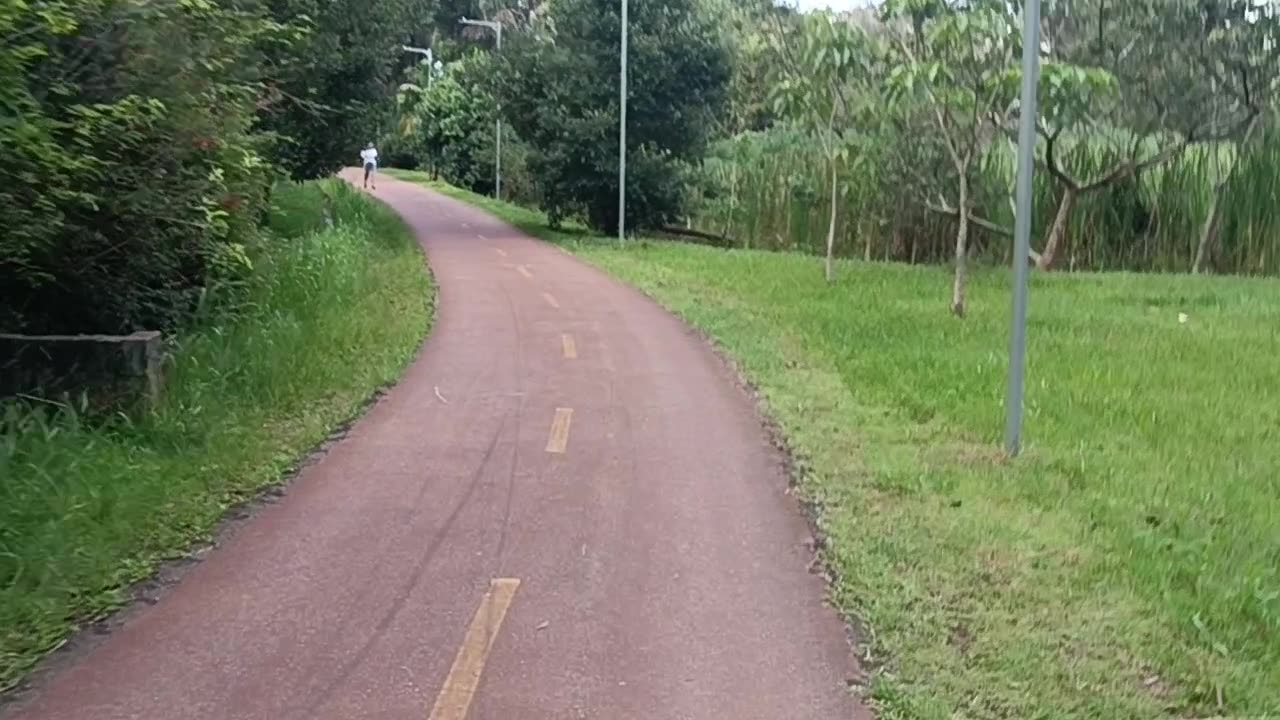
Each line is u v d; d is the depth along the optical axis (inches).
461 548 246.2
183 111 328.5
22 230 282.2
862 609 211.2
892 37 703.7
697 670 188.5
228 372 365.4
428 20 1174.3
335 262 605.0
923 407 372.8
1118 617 206.2
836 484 290.0
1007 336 526.3
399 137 2662.4
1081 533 252.8
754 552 244.1
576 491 287.1
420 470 304.8
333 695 179.9
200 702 177.3
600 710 175.2
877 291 701.3
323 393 386.0
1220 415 372.8
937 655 191.2
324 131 890.7
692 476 300.5
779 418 361.4
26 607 203.8
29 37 266.4
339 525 260.5
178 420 314.8
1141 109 970.1
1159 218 1021.2
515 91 1184.8
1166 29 962.7
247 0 474.0
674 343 508.7
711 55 1175.0
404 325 528.4
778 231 1173.1
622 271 800.3
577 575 230.8
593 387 412.5
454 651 195.9
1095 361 464.1
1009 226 1034.1
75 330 361.4
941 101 618.8
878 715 173.0
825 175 1124.5
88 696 179.0
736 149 1237.1
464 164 2073.1
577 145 1147.9
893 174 1034.1
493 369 443.8
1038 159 1032.2
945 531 253.0
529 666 190.1
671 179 1178.0
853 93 779.4
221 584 225.3
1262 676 183.6
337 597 219.3
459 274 775.7
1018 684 180.9
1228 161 997.2
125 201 327.3
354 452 321.7
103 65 302.2
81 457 273.4
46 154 258.1
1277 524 261.9
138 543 242.5
